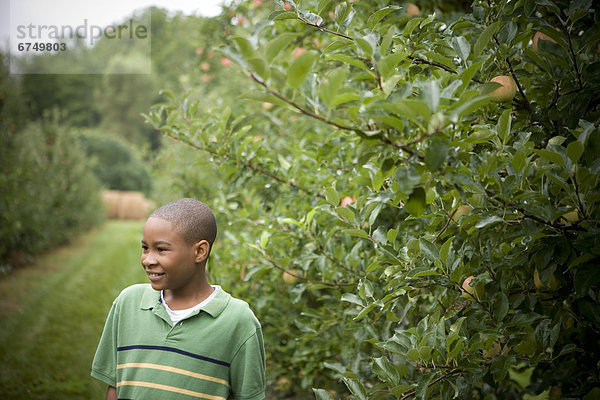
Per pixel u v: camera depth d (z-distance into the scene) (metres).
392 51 1.56
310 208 2.40
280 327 3.04
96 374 1.50
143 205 18.48
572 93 1.65
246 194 2.83
